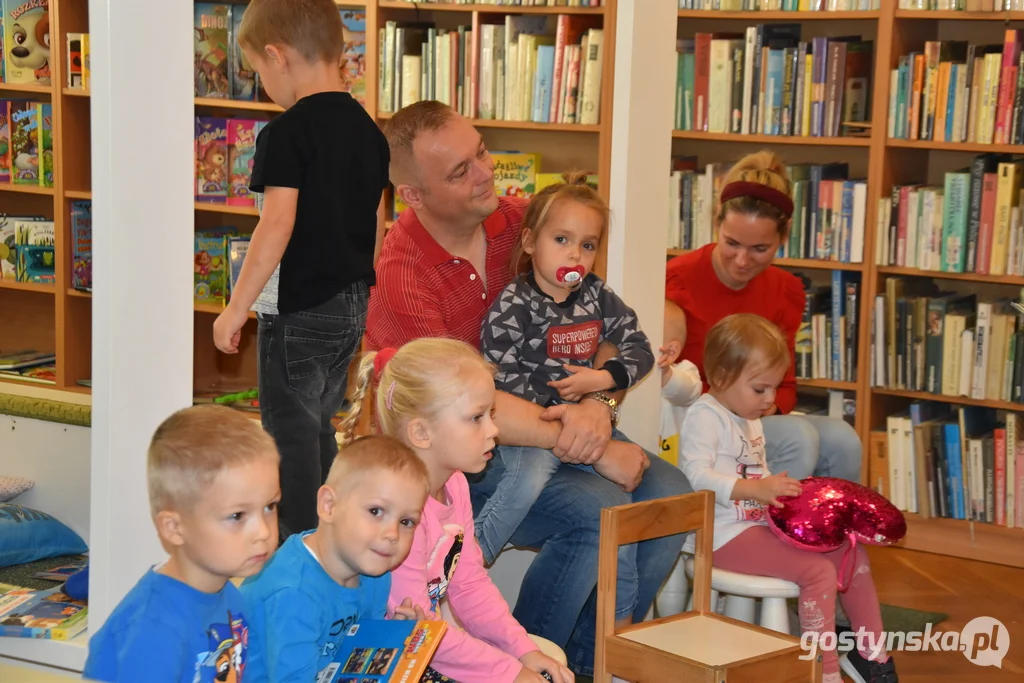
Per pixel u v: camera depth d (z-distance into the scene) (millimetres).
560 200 2188
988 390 3908
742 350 2535
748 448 2605
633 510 2092
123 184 1830
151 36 1842
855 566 2508
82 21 3561
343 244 2291
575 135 3949
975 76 3832
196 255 3949
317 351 2295
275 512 1439
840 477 2951
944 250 3924
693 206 4250
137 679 1336
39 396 3234
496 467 2111
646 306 2752
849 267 4062
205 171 3830
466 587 1869
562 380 2166
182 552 1392
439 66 3770
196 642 1386
